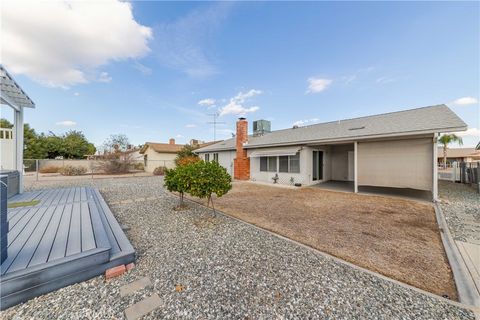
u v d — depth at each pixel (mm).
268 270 3734
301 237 5410
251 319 2588
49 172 27844
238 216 7453
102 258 3555
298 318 2600
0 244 2996
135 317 2598
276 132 22109
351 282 3363
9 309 2695
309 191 12938
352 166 17469
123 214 7641
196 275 3572
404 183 10570
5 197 3148
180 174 7223
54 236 4273
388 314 2654
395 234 5629
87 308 2752
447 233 5680
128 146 43375
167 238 5312
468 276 3551
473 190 13172
